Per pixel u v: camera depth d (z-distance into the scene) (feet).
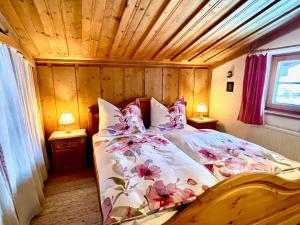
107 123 8.32
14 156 4.89
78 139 8.65
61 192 7.20
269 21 7.37
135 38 7.97
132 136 7.55
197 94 12.17
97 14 5.98
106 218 3.31
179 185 3.97
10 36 5.52
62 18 6.03
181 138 7.09
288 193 4.18
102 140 7.55
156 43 8.60
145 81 10.72
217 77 11.61
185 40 8.57
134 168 4.76
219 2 6.05
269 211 4.10
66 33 6.96
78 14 5.93
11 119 4.86
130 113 8.87
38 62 8.57
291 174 4.65
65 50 8.26
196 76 11.91
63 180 8.05
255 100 9.03
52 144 8.32
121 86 10.26
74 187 7.55
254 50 9.05
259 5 6.34
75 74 9.29
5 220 3.84
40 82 8.78
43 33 6.78
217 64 11.51
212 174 4.55
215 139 6.89
